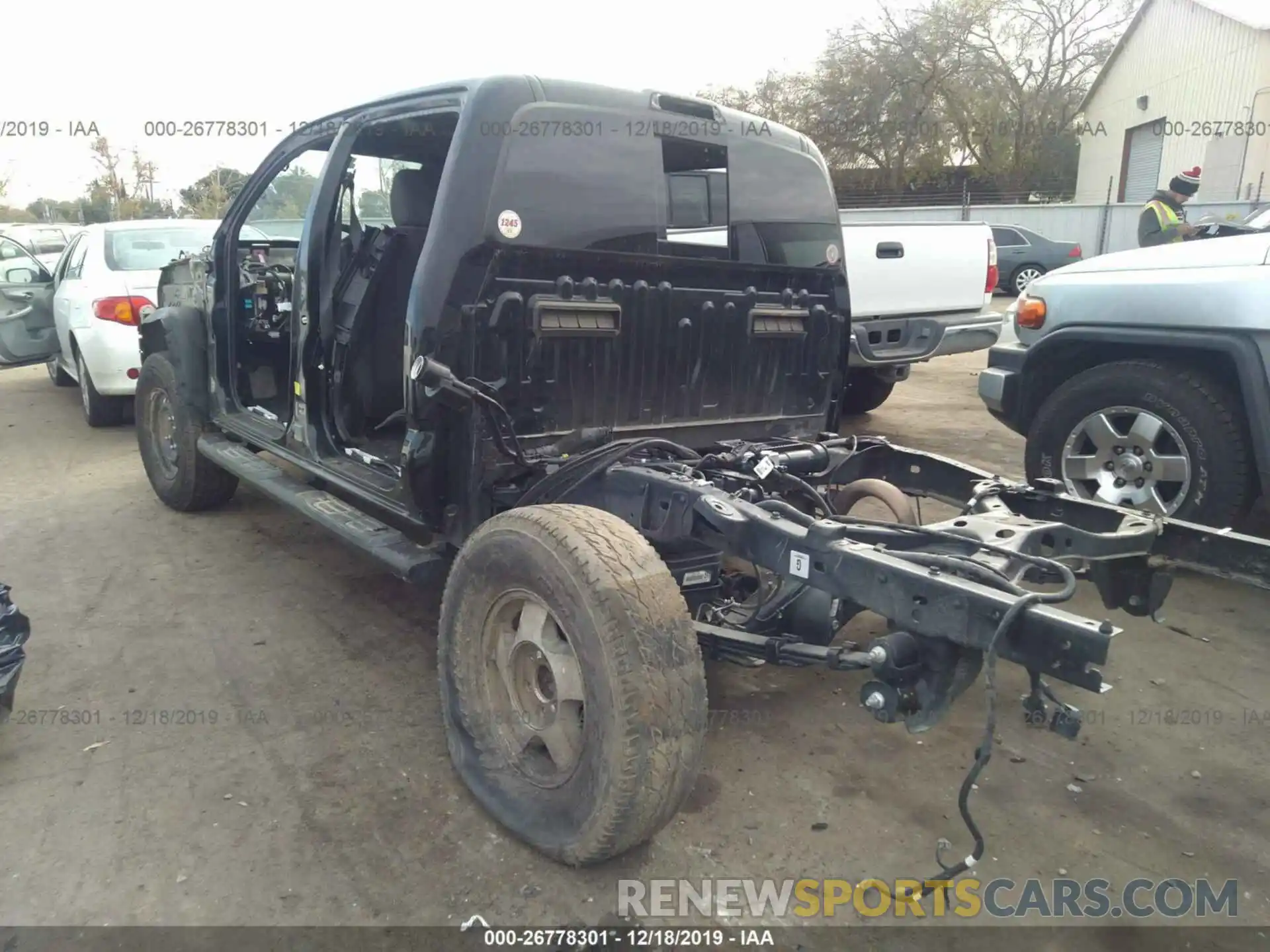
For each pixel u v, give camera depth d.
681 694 2.46
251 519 5.78
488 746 2.92
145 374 5.75
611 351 3.44
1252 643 4.08
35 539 5.41
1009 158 33.56
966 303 7.50
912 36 32.56
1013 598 2.23
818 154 4.19
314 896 2.58
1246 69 22.95
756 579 3.48
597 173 3.32
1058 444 4.99
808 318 4.07
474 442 3.17
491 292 3.13
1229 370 4.50
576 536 2.57
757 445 3.83
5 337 8.50
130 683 3.75
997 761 3.24
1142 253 4.93
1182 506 4.57
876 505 4.20
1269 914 2.55
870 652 2.43
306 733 3.39
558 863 2.69
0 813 2.92
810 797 3.04
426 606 4.50
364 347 4.31
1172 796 3.05
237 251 5.07
